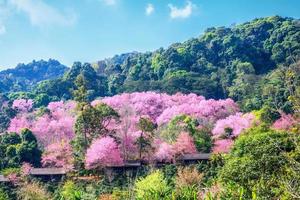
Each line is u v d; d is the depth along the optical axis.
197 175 42.94
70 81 124.69
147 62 140.50
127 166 58.53
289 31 131.00
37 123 82.94
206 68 131.12
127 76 137.75
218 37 143.62
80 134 65.44
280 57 124.12
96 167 58.50
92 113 64.81
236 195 20.86
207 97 113.25
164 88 114.31
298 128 16.00
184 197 20.14
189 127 68.44
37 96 116.12
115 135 64.81
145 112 91.56
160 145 62.50
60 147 63.50
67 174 57.03
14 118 91.94
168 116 82.94
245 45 134.62
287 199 18.66
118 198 39.44
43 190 49.31
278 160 28.95
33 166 63.44
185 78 117.88
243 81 112.19
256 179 28.70
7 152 64.00
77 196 38.56
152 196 21.58
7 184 55.22
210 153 60.78
